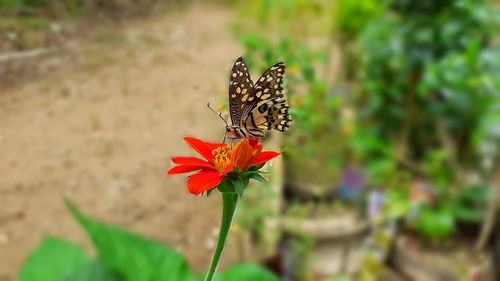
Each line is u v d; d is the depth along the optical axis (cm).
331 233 83
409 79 99
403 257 85
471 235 89
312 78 83
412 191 91
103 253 52
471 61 84
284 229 84
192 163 41
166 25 205
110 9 206
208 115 134
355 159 101
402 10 98
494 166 81
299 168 93
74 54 165
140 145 123
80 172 113
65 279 51
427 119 105
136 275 52
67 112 133
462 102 85
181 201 107
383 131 107
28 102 136
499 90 81
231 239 92
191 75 152
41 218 99
